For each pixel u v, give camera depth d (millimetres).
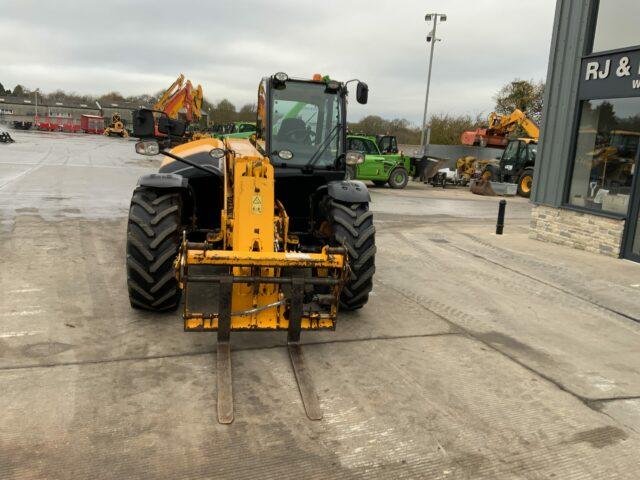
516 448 3008
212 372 3637
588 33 8453
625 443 3127
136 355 3830
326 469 2709
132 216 4309
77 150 28469
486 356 4285
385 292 5891
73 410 3078
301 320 3906
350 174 18266
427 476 2707
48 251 6625
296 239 5012
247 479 2592
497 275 7023
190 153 5320
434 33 26922
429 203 15367
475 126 36594
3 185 12406
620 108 8039
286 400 3354
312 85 5008
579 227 8805
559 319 5391
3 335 4059
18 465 2574
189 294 5125
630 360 4422
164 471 2605
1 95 109625
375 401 3420
